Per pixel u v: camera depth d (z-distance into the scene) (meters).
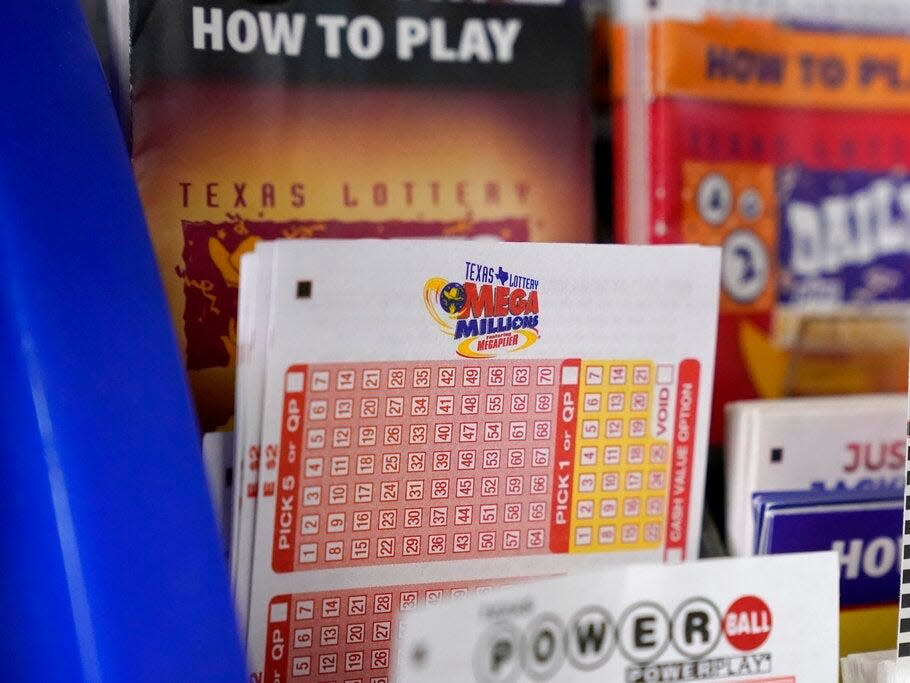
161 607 0.40
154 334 0.43
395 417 0.55
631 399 0.59
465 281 0.55
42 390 0.40
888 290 0.81
